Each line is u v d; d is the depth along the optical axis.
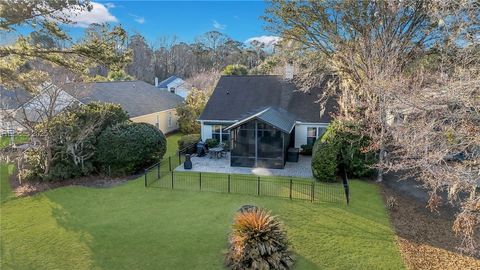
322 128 21.78
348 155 16.08
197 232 10.98
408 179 16.27
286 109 22.92
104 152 16.97
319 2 20.20
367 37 17.42
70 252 9.88
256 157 18.70
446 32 11.96
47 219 12.22
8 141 21.44
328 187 15.22
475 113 7.20
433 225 11.35
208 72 60.62
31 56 15.08
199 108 30.42
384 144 14.66
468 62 9.63
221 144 22.48
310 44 22.91
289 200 13.61
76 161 16.59
